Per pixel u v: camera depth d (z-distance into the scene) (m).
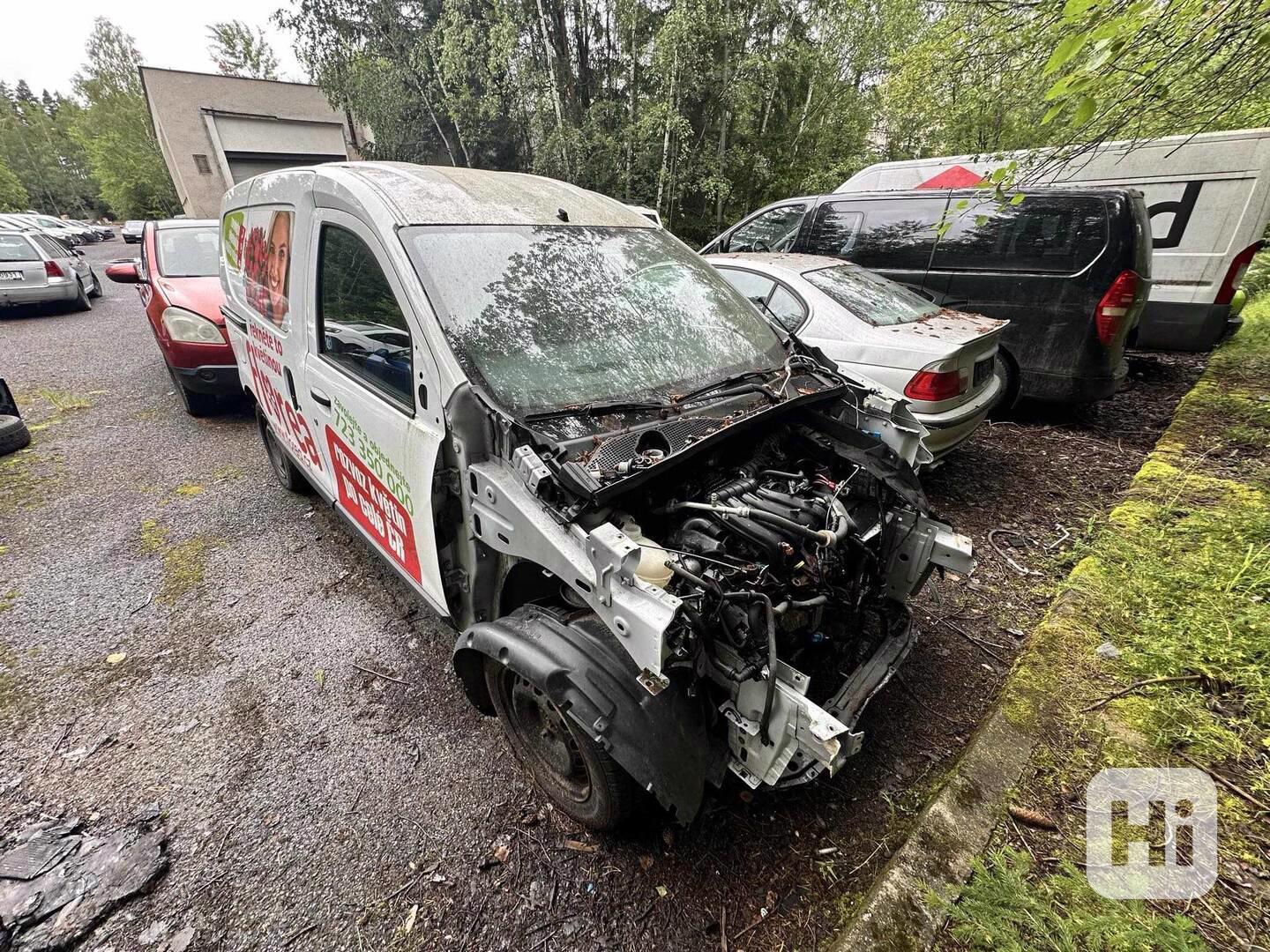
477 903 1.75
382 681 2.60
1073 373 4.71
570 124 10.26
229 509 4.05
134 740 2.31
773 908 1.72
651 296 2.48
